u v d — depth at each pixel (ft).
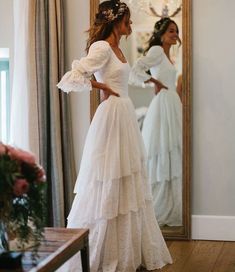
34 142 14.78
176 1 14.58
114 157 11.69
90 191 11.85
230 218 14.76
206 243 14.56
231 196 14.75
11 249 7.74
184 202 14.71
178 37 14.60
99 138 11.86
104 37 12.25
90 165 11.89
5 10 15.52
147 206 12.48
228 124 14.67
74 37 15.24
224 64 14.60
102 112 11.98
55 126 14.78
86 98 15.25
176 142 14.73
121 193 11.84
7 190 7.09
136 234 11.96
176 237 14.79
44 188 7.60
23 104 14.90
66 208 15.08
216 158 14.76
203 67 14.67
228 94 14.62
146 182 12.46
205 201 14.88
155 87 14.76
